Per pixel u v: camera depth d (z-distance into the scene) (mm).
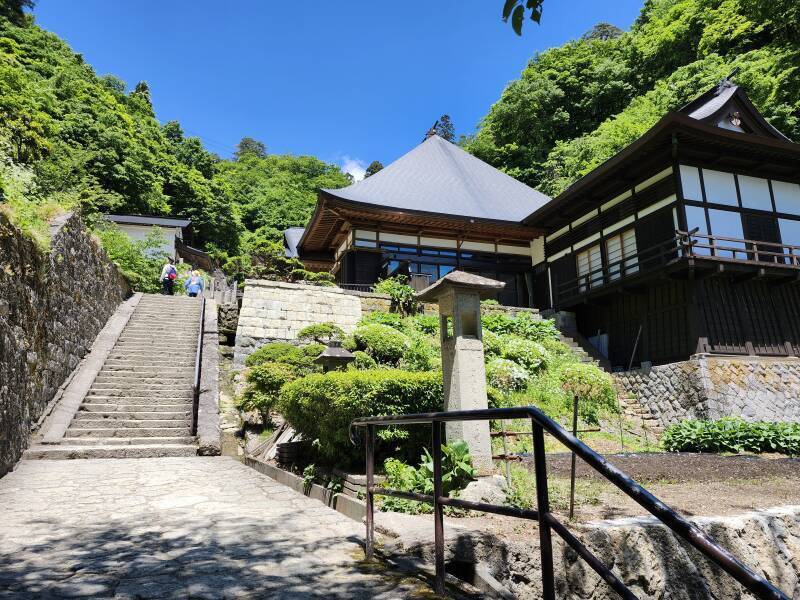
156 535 3420
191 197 34719
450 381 4941
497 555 3125
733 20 22094
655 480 6066
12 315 6062
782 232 13461
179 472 6109
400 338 11008
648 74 30031
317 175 58188
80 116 26984
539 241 18688
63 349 8516
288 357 9258
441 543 2463
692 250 11719
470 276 5121
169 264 16922
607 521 3816
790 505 4727
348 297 14047
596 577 3389
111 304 12367
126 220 24141
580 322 16406
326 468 5137
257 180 52906
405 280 16047
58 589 2385
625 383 12711
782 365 11812
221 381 11070
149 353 10680
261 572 2705
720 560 1108
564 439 1643
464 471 4359
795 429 8812
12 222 6273
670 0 31516
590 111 32500
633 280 12914
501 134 34750
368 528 3027
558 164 29625
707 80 21109
